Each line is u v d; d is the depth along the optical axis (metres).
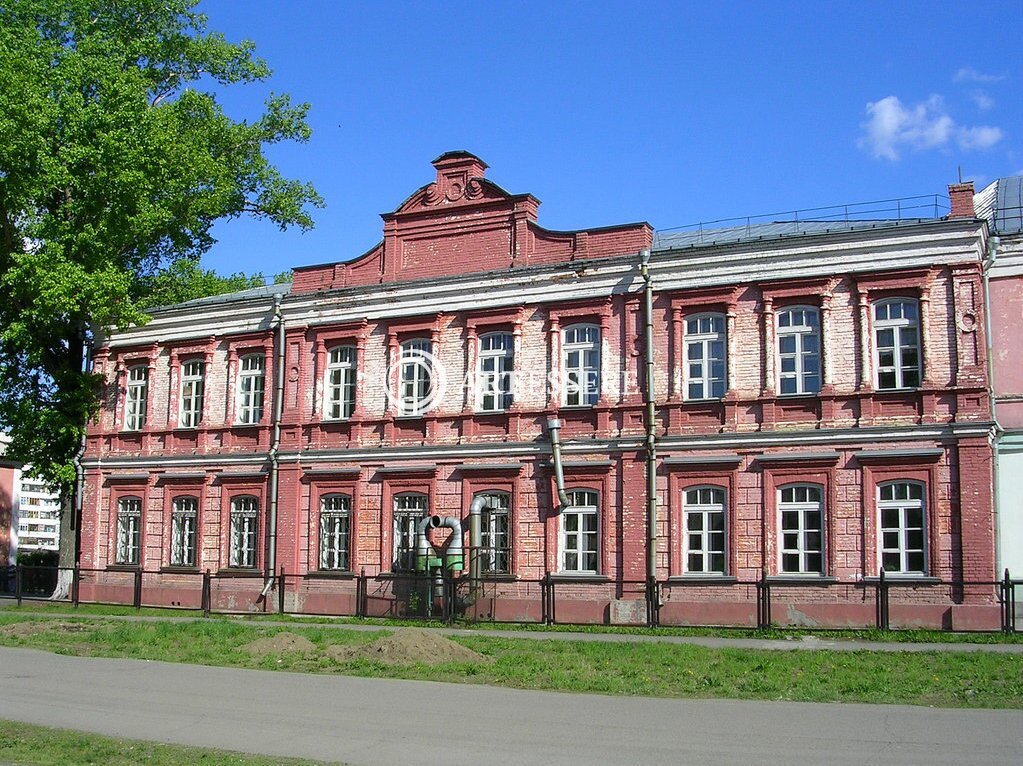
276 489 36.34
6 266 38.41
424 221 35.19
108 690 17.92
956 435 27.12
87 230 36.25
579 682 18.11
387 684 18.30
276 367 37.19
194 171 39.34
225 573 36.81
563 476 31.48
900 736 13.49
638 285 31.36
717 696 16.77
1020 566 27.73
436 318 34.28
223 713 15.69
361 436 35.16
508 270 33.09
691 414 30.23
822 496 28.39
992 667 19.25
